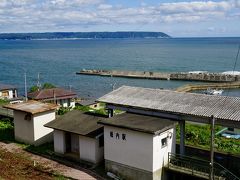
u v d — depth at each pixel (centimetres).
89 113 3073
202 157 2581
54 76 12338
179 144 2753
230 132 3566
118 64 16912
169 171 2356
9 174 2383
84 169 2611
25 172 2491
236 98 2495
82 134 2636
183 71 13912
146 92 2873
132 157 2378
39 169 2578
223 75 11069
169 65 16238
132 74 12369
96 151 2658
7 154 2895
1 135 3456
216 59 18875
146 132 2239
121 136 2420
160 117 2553
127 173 2423
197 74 11481
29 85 10238
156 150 2294
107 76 12494
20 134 3250
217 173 2234
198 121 2375
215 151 2727
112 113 2844
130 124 2380
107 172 2522
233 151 2952
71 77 12175
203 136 3238
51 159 2825
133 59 19525
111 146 2492
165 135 2372
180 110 2438
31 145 3147
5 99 5709
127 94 2889
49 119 3219
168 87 10031
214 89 9419
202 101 2522
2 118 3962
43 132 3178
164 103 2597
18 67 15062
